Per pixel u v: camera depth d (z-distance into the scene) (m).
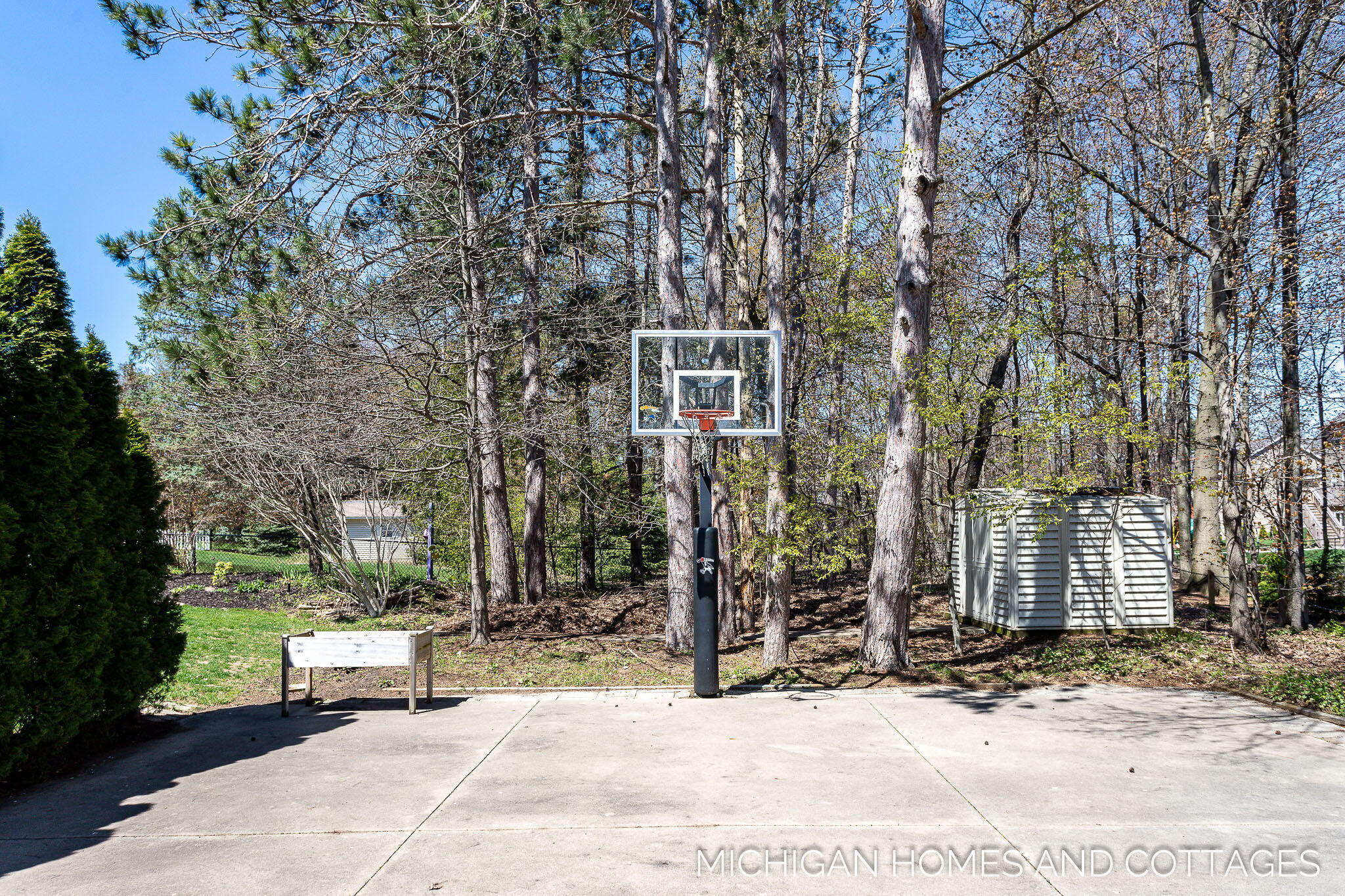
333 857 4.96
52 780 6.64
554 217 13.18
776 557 11.49
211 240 11.77
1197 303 16.69
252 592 20.02
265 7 10.91
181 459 18.75
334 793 6.16
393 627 14.92
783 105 11.73
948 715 8.62
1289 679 9.74
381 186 11.85
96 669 7.02
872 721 8.34
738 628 14.45
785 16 11.78
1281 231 12.12
